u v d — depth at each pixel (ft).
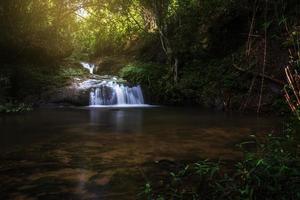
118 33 80.12
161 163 19.72
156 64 63.82
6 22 52.08
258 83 44.65
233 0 53.11
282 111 39.70
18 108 44.24
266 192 12.01
